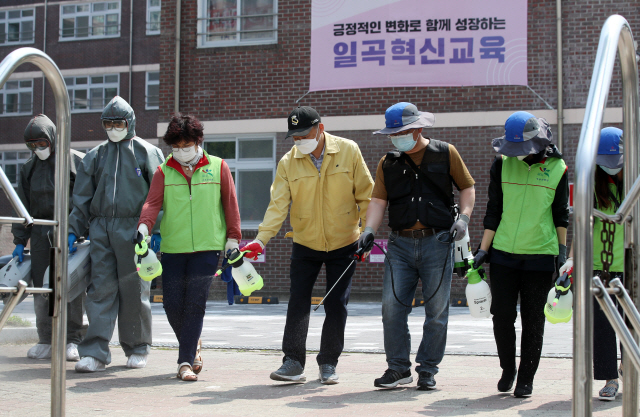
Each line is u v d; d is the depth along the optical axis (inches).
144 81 1221.7
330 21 566.3
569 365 214.8
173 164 198.2
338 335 185.9
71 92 1238.3
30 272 214.4
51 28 1254.9
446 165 175.8
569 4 539.2
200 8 594.6
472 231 537.0
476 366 214.5
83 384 181.3
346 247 187.5
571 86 537.0
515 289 167.6
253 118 580.1
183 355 191.6
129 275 207.2
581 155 75.7
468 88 546.9
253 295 565.9
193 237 194.4
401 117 171.5
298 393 169.8
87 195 210.5
